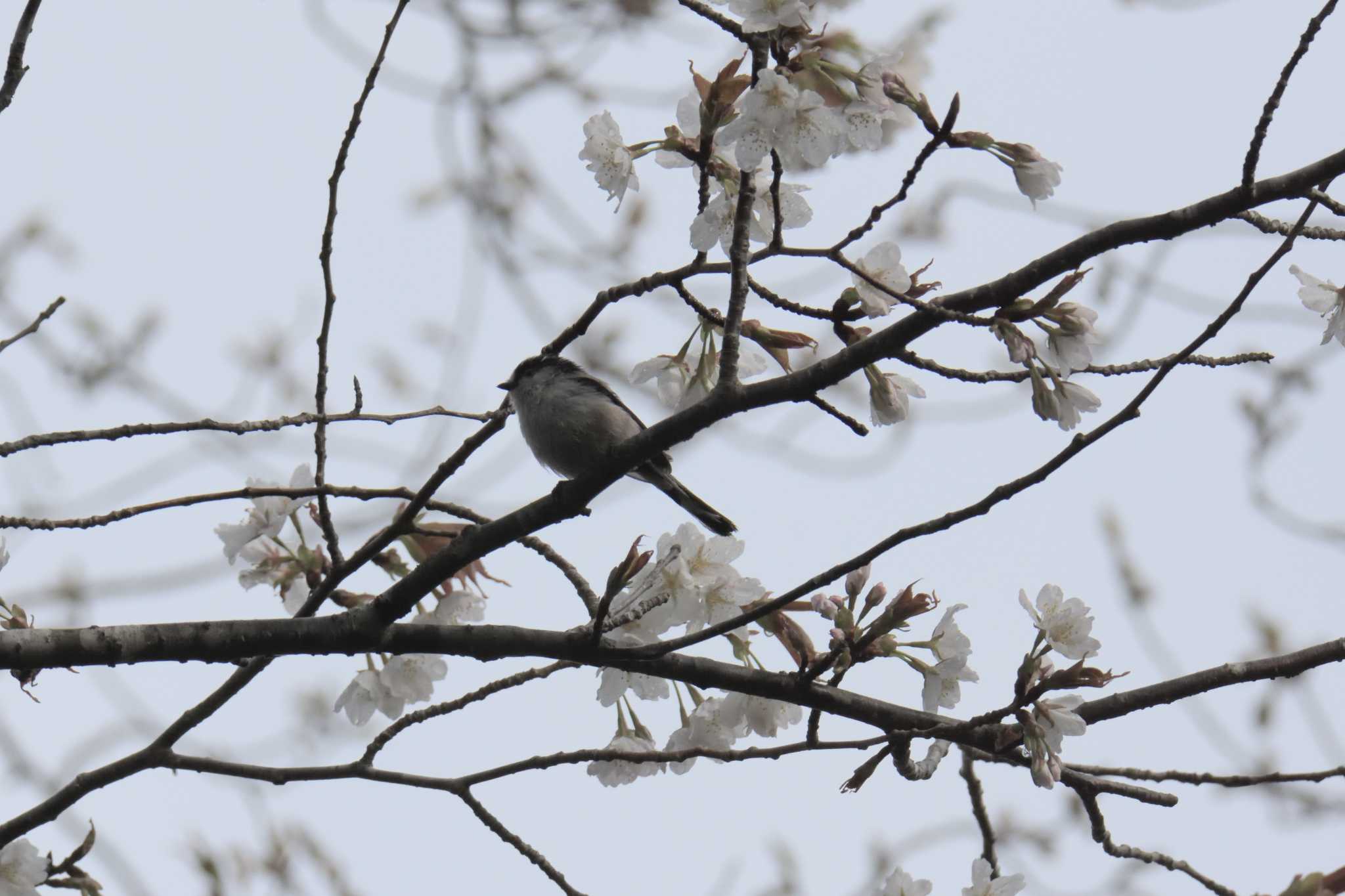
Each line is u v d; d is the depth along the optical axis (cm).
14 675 740
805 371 702
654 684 764
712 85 682
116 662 729
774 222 675
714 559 743
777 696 739
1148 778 747
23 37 696
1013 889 693
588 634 736
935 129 642
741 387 707
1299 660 777
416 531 777
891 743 693
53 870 745
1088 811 739
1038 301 674
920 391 726
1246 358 689
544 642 747
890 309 709
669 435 717
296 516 814
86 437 707
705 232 708
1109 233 695
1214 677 777
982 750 701
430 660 796
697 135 720
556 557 815
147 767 775
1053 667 664
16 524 690
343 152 716
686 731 757
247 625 754
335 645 759
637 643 747
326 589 768
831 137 638
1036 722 660
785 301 712
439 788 768
